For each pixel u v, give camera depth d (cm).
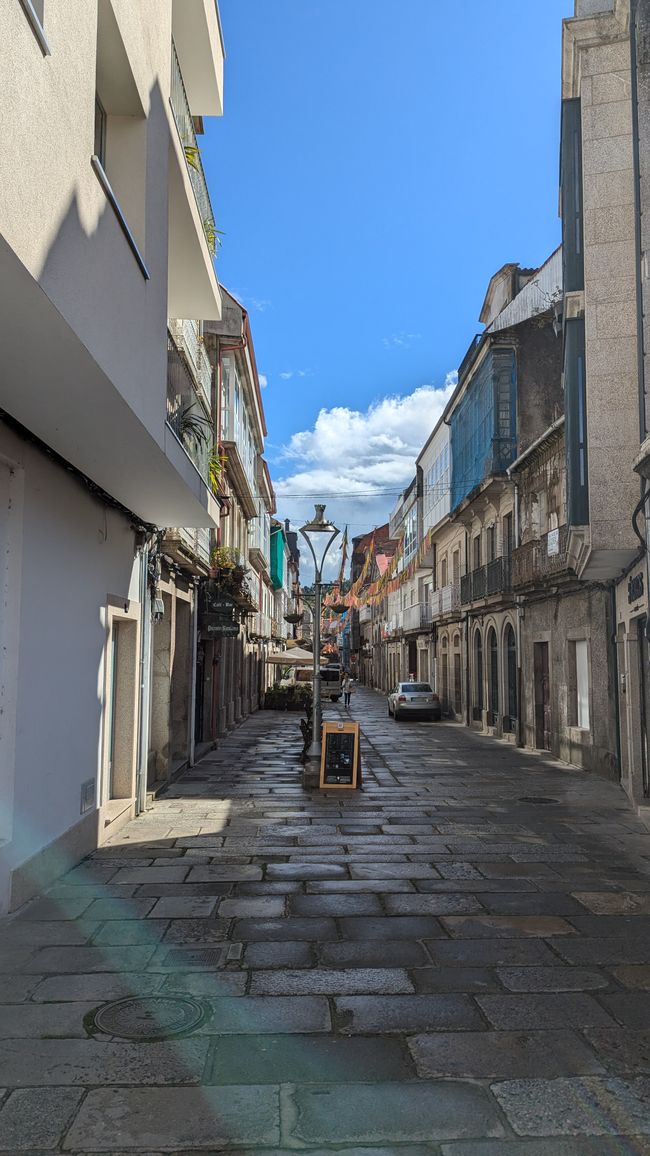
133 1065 367
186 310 1180
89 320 478
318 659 1340
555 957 506
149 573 1062
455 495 2620
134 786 988
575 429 1083
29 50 377
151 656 1159
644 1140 312
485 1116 328
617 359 1052
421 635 3762
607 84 1073
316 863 750
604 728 1372
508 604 2098
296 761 1582
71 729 731
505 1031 402
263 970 483
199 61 1095
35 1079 355
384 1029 404
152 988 456
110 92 643
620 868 737
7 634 595
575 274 1102
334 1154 304
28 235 377
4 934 545
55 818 689
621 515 1033
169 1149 306
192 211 916
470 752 1808
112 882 678
